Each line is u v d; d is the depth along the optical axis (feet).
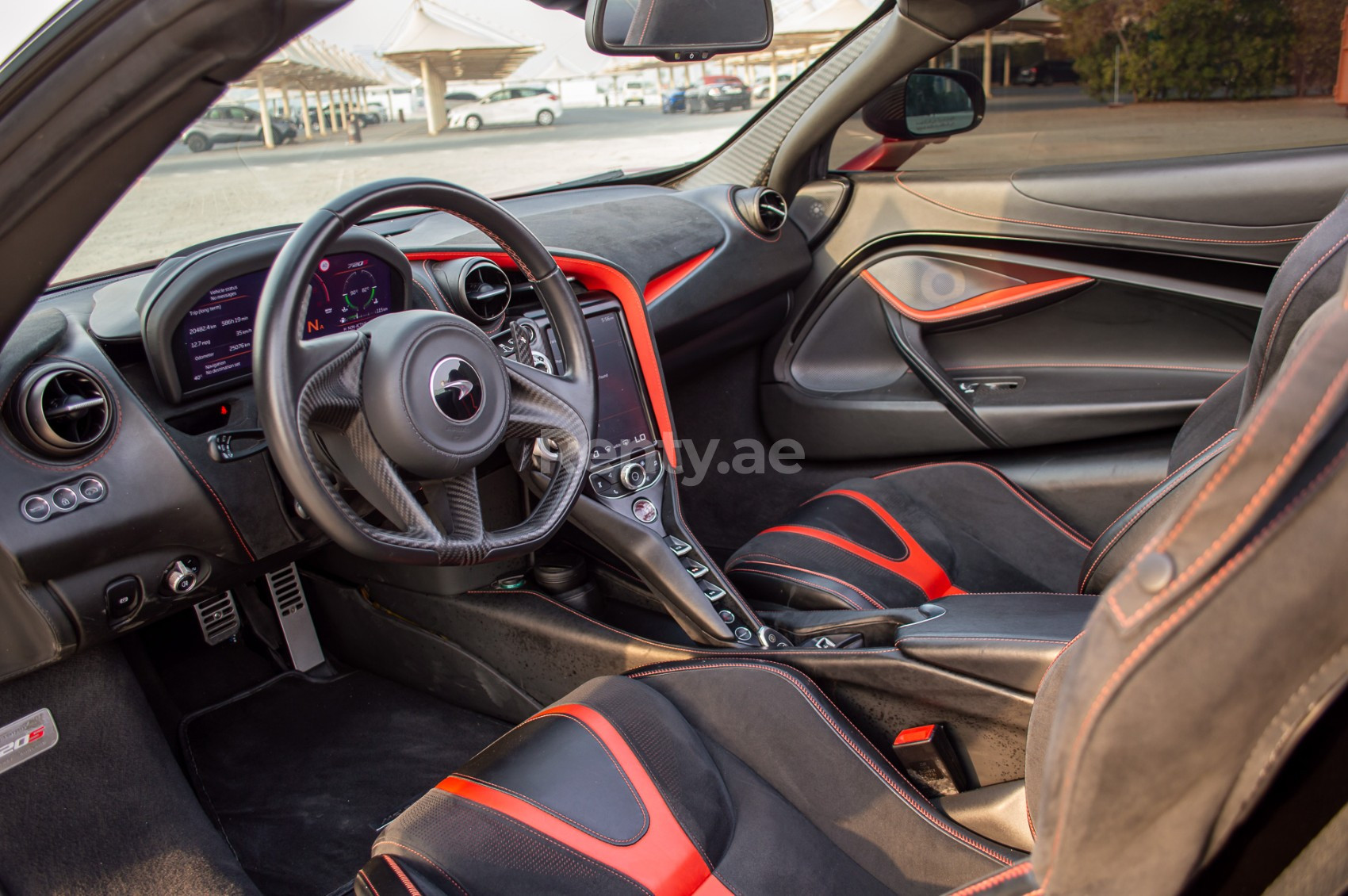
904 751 4.06
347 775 6.00
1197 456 3.84
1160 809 1.55
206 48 2.58
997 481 6.54
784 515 8.39
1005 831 3.69
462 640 6.14
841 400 7.91
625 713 3.93
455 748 6.21
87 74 2.56
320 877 5.30
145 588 4.59
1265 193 6.09
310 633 7.02
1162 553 1.49
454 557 3.90
